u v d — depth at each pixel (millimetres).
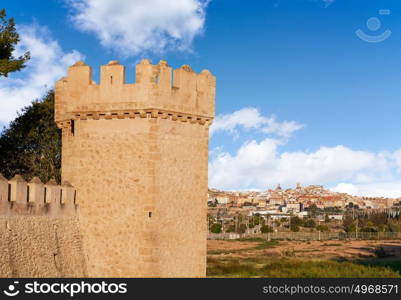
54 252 24094
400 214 173750
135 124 25750
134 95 25625
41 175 46344
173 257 25891
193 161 27078
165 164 25828
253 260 67438
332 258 75000
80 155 26516
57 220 24781
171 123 26219
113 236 25594
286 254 79812
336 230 174875
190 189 26859
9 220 21875
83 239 26000
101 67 26281
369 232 132125
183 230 26406
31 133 47281
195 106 27016
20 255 22109
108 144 26078
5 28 36062
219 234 134250
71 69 26906
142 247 25062
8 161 46406
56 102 28031
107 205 25812
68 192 25750
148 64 25531
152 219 25141
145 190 25281
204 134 27703
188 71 27000
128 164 25672
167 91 25859
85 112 26375
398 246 98812
